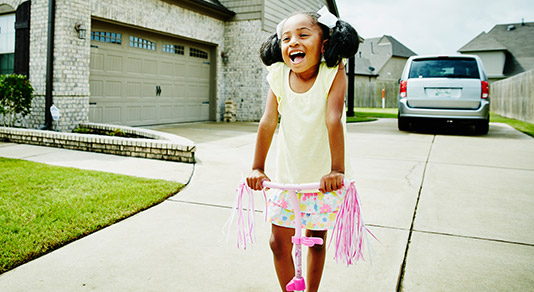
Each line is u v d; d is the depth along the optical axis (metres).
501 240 2.59
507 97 16.00
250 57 11.84
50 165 4.73
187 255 2.35
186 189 3.83
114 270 2.15
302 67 1.54
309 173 1.65
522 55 42.94
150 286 1.98
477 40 43.97
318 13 1.58
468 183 4.11
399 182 4.14
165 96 10.27
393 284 2.01
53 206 3.06
